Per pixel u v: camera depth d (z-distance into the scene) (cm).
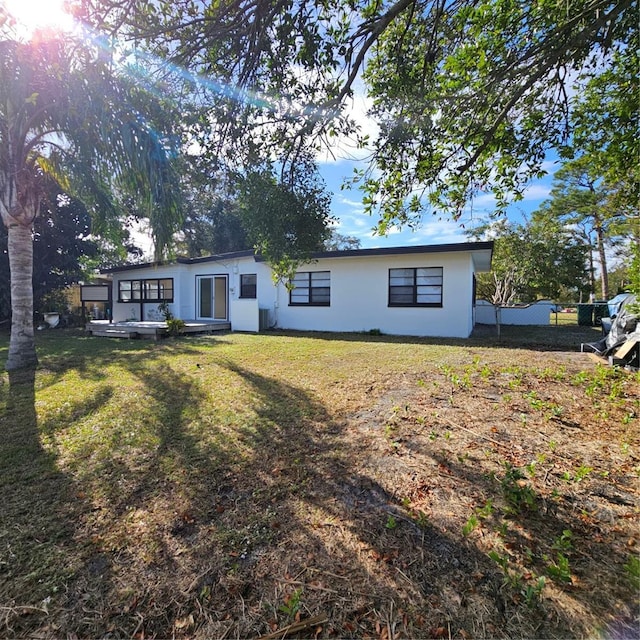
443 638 134
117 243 676
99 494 234
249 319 1161
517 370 523
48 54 362
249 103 314
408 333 1028
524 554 172
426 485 234
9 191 579
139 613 148
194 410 390
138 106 366
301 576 165
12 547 185
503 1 304
